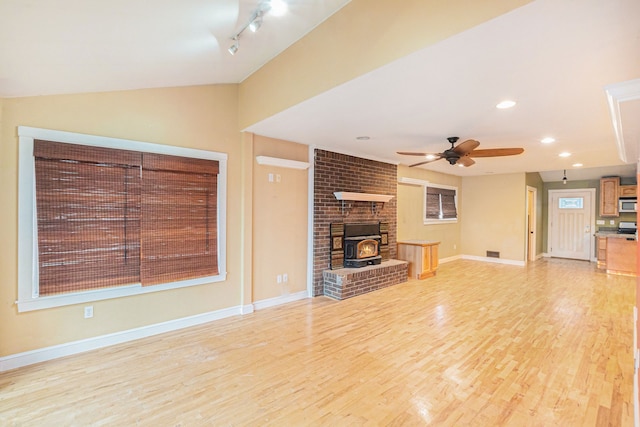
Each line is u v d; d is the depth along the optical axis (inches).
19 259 101.1
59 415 79.7
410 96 104.2
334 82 97.9
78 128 110.2
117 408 82.7
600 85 93.7
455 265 296.8
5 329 100.0
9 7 58.7
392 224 239.9
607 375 99.8
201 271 141.9
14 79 88.6
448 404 85.0
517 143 171.2
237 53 114.7
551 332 134.5
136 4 65.9
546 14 59.9
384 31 83.0
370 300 180.2
